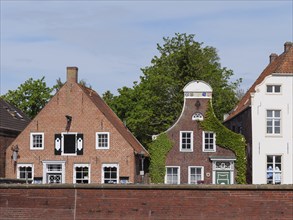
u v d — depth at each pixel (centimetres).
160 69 6944
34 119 5403
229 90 7319
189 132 5319
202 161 5288
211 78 7144
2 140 5562
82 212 2683
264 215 2589
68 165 5306
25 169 5378
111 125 5269
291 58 5209
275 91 5128
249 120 5250
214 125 5300
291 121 5097
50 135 5362
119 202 2662
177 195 2634
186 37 7194
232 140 5269
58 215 2698
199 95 5347
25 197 2727
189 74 7025
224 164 5272
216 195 2616
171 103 6850
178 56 7044
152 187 2644
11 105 6600
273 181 5062
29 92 7488
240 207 2600
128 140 5341
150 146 5347
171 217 2625
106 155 5253
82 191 2695
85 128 5312
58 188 2712
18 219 2719
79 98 5353
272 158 5084
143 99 6612
